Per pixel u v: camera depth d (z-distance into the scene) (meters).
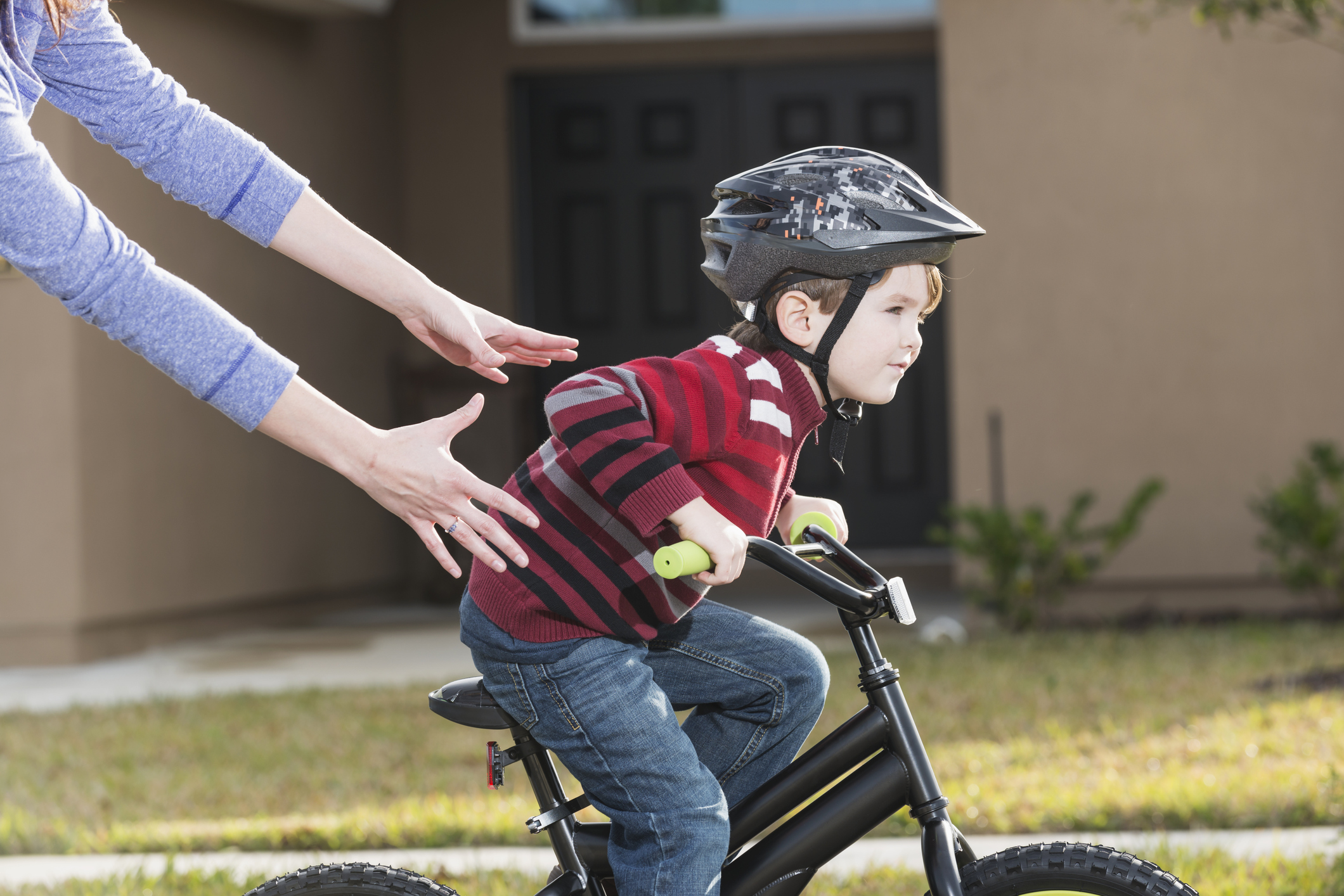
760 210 2.90
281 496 14.20
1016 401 12.16
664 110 16.03
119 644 12.13
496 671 2.88
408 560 16.55
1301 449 11.91
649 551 2.83
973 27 12.12
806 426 2.94
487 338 2.90
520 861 5.45
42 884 5.24
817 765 2.83
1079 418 12.10
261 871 5.39
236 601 13.45
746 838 2.85
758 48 15.79
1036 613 11.69
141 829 6.13
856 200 2.80
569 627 2.82
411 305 2.75
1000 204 12.13
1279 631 10.73
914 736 2.83
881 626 12.28
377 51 15.79
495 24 16.14
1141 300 12.03
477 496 2.36
